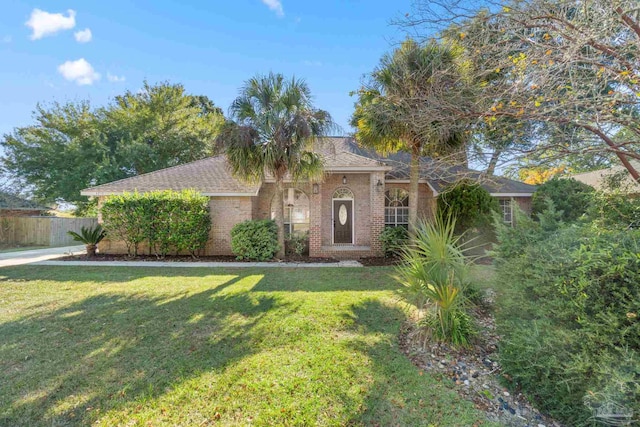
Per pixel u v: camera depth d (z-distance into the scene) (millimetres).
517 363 3229
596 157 4727
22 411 2980
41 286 7840
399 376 3592
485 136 5340
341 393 3254
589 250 2852
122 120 26859
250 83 10688
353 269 10062
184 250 12766
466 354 4137
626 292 2539
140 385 3408
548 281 3059
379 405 3068
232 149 10586
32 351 4246
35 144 24859
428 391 3312
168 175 14398
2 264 11062
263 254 11609
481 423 2824
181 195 12016
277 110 10383
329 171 12680
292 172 11008
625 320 2520
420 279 4555
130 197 11914
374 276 8969
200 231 12062
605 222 4355
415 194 10891
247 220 12516
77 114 26359
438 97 5371
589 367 2617
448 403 3107
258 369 3738
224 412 2961
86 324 5238
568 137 4355
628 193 4965
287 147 10805
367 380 3502
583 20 3826
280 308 6004
